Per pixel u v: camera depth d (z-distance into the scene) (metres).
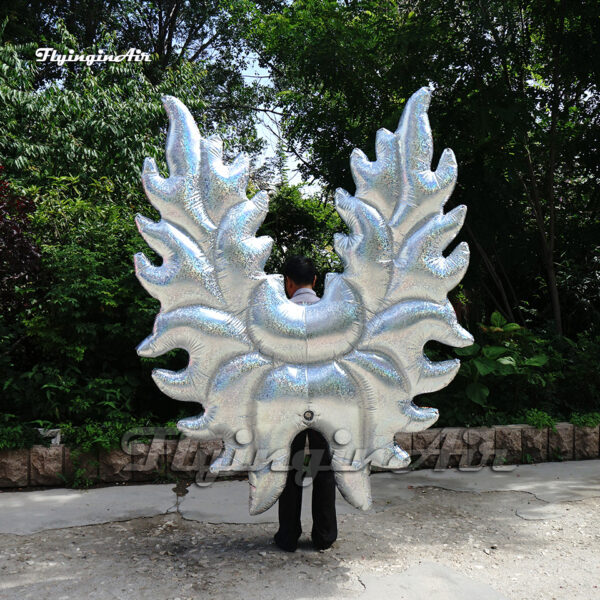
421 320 3.51
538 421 5.84
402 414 3.55
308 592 3.14
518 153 7.63
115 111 10.45
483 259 8.21
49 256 5.93
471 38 7.04
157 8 17.86
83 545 3.74
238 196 3.46
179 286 3.40
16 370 5.88
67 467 4.95
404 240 3.53
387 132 3.55
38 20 15.67
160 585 3.22
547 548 3.75
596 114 7.82
